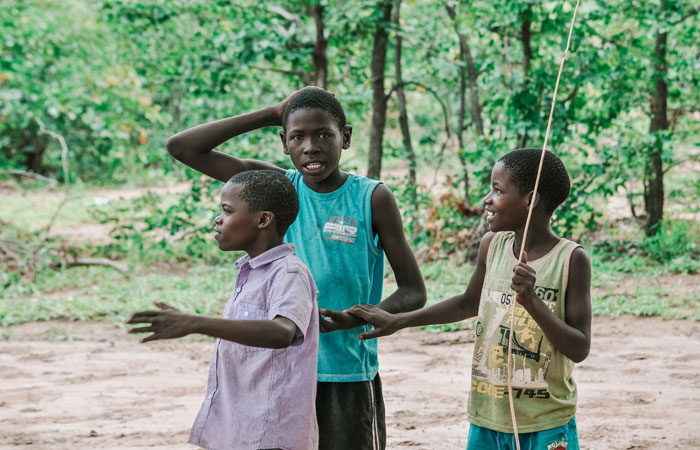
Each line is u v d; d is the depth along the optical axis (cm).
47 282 1087
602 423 528
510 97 1073
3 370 713
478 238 1133
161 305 256
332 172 331
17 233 1383
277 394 287
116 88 1301
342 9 1155
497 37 1254
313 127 317
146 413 582
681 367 670
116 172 2295
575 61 1052
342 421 322
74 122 2198
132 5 1199
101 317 917
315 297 301
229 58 1166
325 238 329
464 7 1175
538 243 304
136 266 1195
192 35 1272
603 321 842
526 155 302
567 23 1052
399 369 698
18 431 537
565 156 1127
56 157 2234
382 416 340
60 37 1427
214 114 1280
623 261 1092
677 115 1199
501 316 304
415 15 1296
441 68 1195
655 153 1149
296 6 1243
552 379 296
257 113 354
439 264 1121
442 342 798
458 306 328
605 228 1235
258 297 294
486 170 1114
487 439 307
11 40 1306
